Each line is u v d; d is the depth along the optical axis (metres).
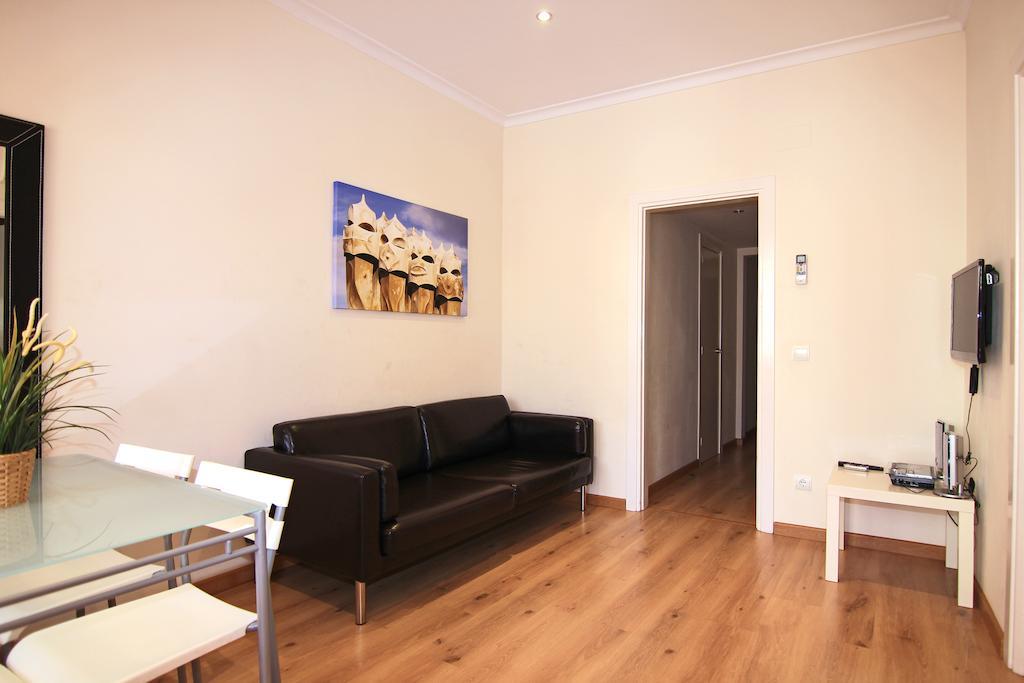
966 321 2.60
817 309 3.38
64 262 2.16
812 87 3.42
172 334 2.49
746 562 3.04
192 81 2.55
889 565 3.01
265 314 2.86
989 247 2.52
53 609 1.13
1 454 1.44
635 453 4.00
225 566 2.67
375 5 2.94
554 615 2.45
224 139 2.68
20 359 1.73
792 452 3.45
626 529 3.59
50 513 1.39
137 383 2.38
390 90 3.54
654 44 3.33
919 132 3.15
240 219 2.75
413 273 3.70
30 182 2.06
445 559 3.09
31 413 1.79
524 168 4.50
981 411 2.65
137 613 1.46
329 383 3.19
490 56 3.49
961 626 2.36
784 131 3.49
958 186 3.05
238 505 1.45
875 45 3.25
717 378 6.33
